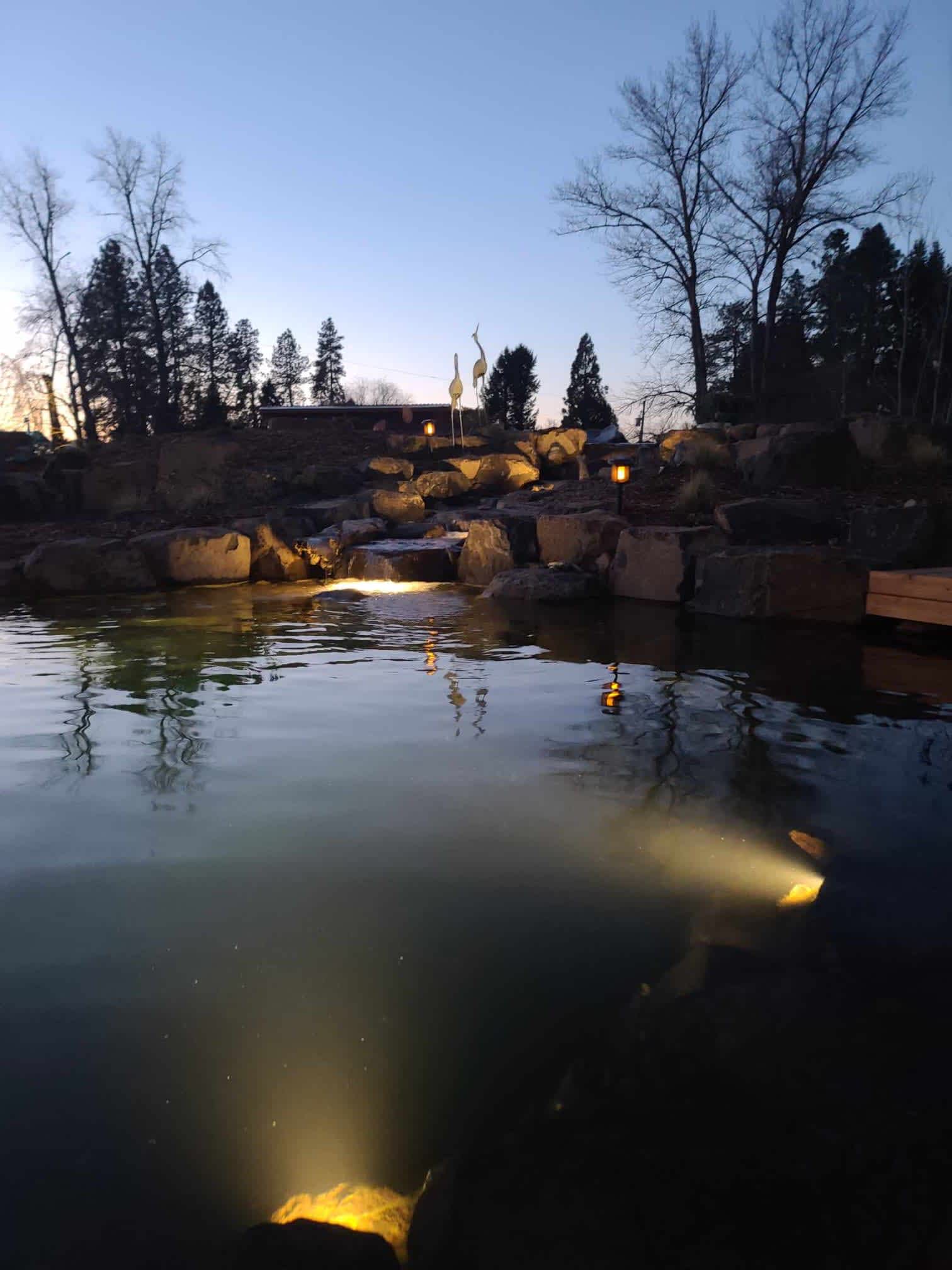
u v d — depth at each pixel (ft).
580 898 9.97
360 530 48.88
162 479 61.31
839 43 89.56
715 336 100.01
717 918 9.50
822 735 16.55
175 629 29.84
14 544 48.06
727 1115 6.61
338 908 9.76
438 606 35.29
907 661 23.71
